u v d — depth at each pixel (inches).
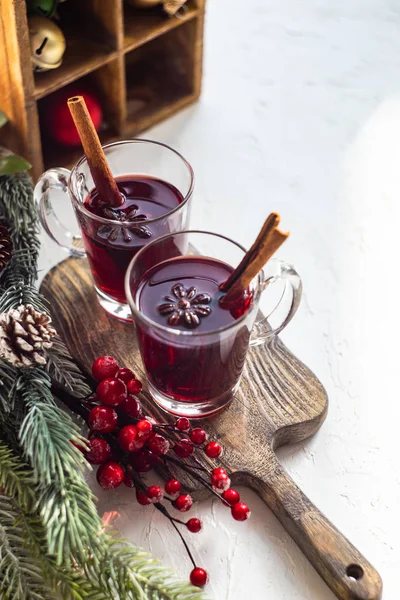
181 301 21.7
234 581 20.9
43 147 30.6
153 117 31.8
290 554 21.3
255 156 31.2
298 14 36.9
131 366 24.0
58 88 28.8
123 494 22.2
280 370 23.9
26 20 25.5
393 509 22.3
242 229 28.8
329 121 32.5
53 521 18.8
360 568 20.2
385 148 31.6
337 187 30.2
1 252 23.0
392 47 35.5
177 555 21.3
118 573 18.9
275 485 21.6
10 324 20.5
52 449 19.8
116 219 23.5
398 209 29.6
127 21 29.6
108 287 24.4
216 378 21.8
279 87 33.7
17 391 21.3
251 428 22.7
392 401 24.5
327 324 26.2
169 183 24.7
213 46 35.3
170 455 22.3
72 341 24.5
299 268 27.6
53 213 26.5
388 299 26.9
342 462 23.2
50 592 19.3
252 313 21.1
